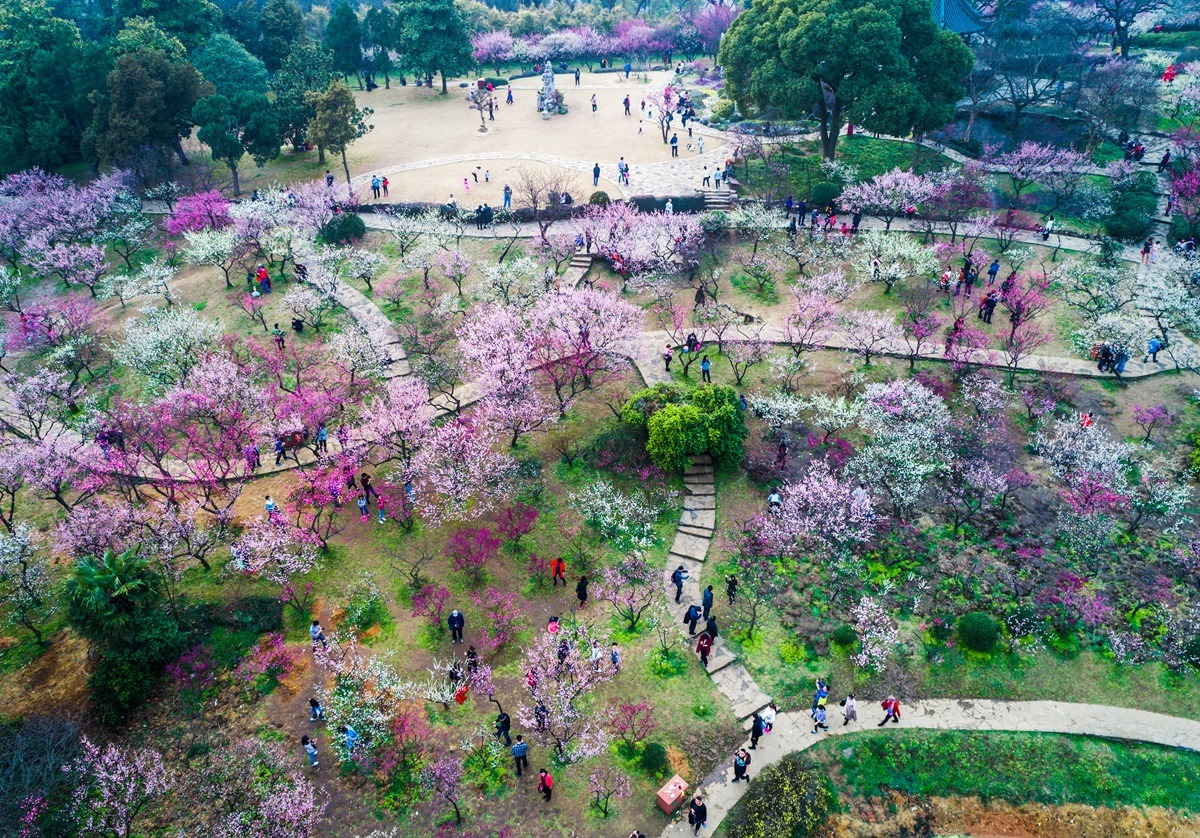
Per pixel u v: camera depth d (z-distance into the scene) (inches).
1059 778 1130.0
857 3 2316.7
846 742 1160.8
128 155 2518.5
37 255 2199.8
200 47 3117.6
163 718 1167.0
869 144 2783.0
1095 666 1259.8
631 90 3604.8
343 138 2605.8
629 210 2228.1
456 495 1430.9
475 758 1127.0
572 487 1533.0
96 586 1160.2
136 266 2246.6
